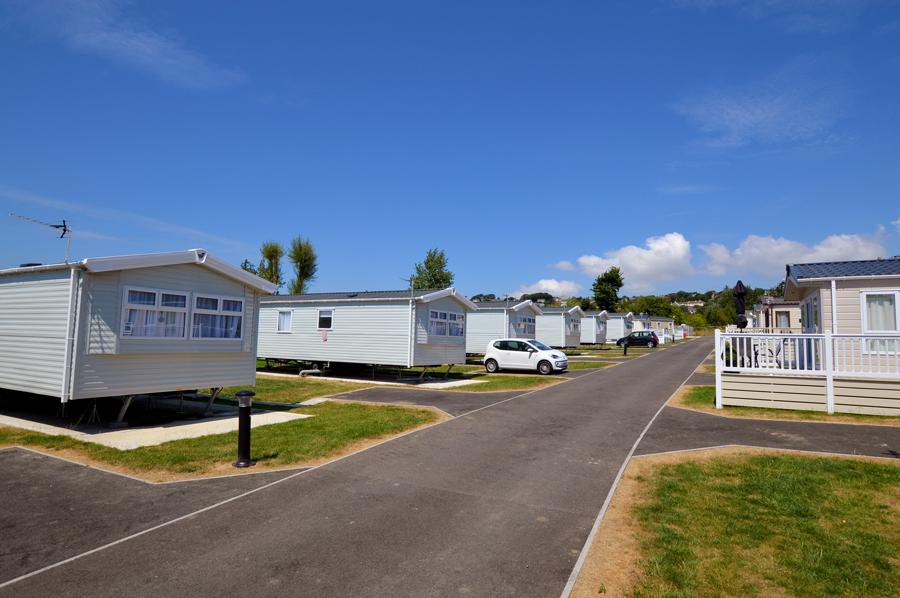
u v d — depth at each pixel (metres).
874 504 6.15
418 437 9.80
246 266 39.47
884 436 9.76
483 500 6.48
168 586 4.32
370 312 21.05
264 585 4.35
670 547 5.04
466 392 16.42
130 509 6.12
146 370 11.01
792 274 14.90
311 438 9.49
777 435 9.94
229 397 15.31
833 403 12.11
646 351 39.59
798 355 12.73
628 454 8.67
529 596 4.19
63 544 5.14
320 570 4.62
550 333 37.09
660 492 6.70
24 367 10.66
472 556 4.91
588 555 4.92
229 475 7.44
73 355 9.80
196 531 5.48
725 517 5.80
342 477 7.38
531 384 18.47
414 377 21.80
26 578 4.45
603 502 6.41
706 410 12.71
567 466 7.98
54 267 10.09
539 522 5.77
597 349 42.41
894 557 4.80
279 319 23.47
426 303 20.88
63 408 11.66
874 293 13.31
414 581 4.43
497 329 30.58
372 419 11.31
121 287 10.51
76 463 8.00
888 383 11.68
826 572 4.51
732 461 8.12
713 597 4.13
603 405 13.57
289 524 5.68
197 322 12.02
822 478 7.13
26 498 6.48
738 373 13.23
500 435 10.04
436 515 5.97
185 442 9.28
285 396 15.41
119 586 4.32
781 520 5.70
